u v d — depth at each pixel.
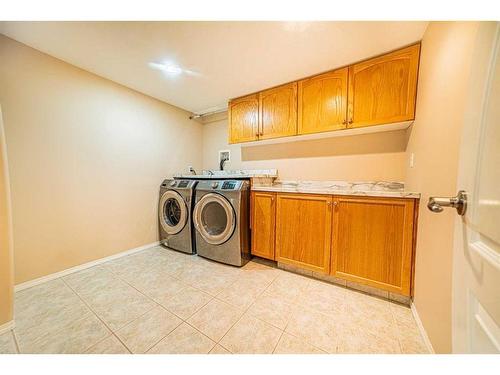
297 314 1.31
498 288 0.38
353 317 1.28
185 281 1.73
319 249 1.69
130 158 2.33
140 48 1.58
